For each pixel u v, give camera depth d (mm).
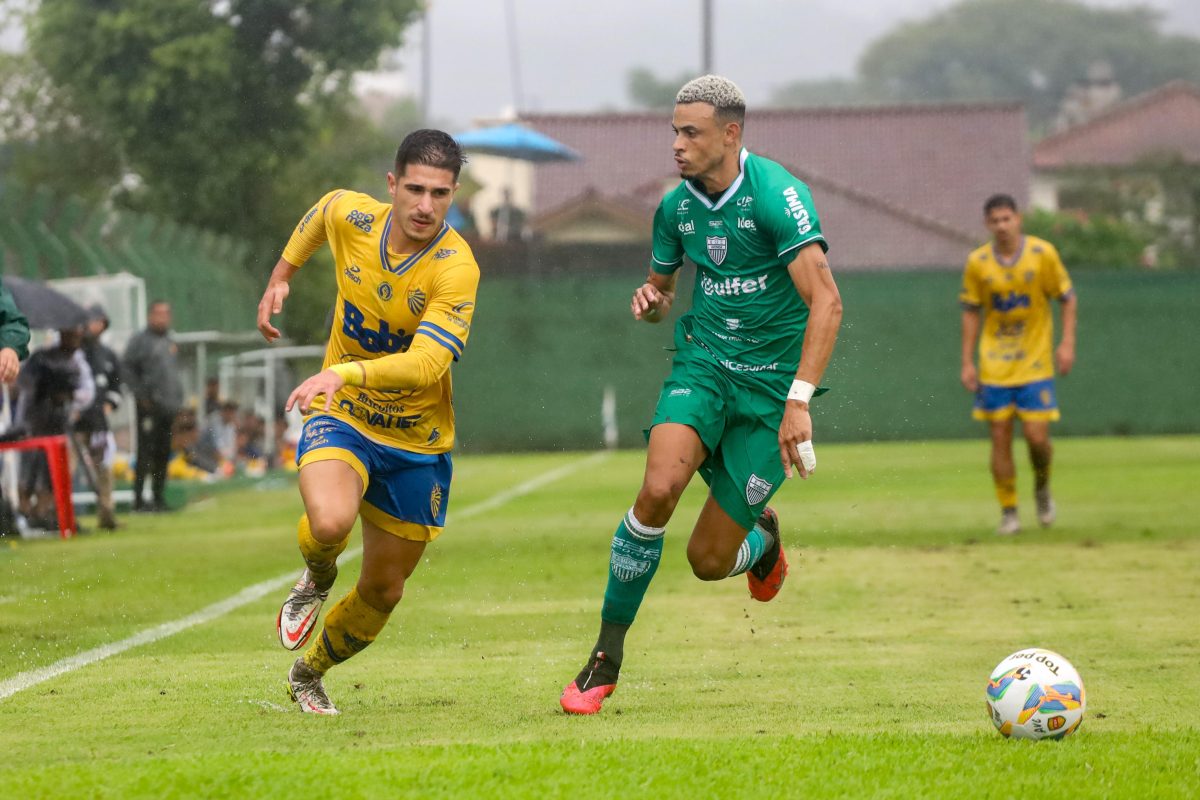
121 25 56812
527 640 16000
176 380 36781
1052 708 10164
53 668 14086
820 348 12047
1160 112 125938
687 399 12562
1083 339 61688
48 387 30141
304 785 8719
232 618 17719
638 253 64375
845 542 25875
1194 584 19984
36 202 40375
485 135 64312
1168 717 11477
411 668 14148
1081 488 37125
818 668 14016
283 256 12328
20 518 30047
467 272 11500
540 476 45938
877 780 8977
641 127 102000
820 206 87438
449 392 11930
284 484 47281
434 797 8523
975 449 56375
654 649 15242
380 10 59438
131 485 40531
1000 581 20531
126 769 9203
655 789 8719
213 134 58406
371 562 11852
